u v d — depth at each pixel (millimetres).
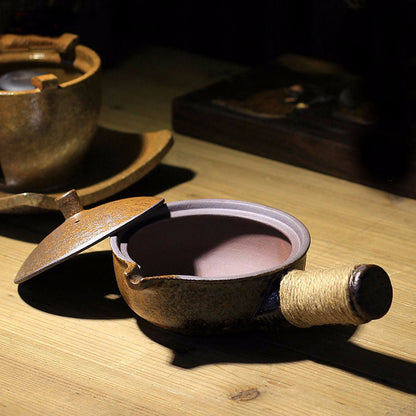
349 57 1015
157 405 540
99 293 641
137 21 1150
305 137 805
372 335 596
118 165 763
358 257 683
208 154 846
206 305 556
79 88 706
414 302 631
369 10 973
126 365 571
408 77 880
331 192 780
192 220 629
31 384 556
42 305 628
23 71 738
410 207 756
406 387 553
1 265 673
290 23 1037
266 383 556
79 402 542
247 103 863
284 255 616
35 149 706
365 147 779
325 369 567
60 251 584
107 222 588
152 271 627
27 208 694
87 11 984
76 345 589
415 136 785
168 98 968
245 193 778
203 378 560
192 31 1108
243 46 1080
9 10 947
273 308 562
